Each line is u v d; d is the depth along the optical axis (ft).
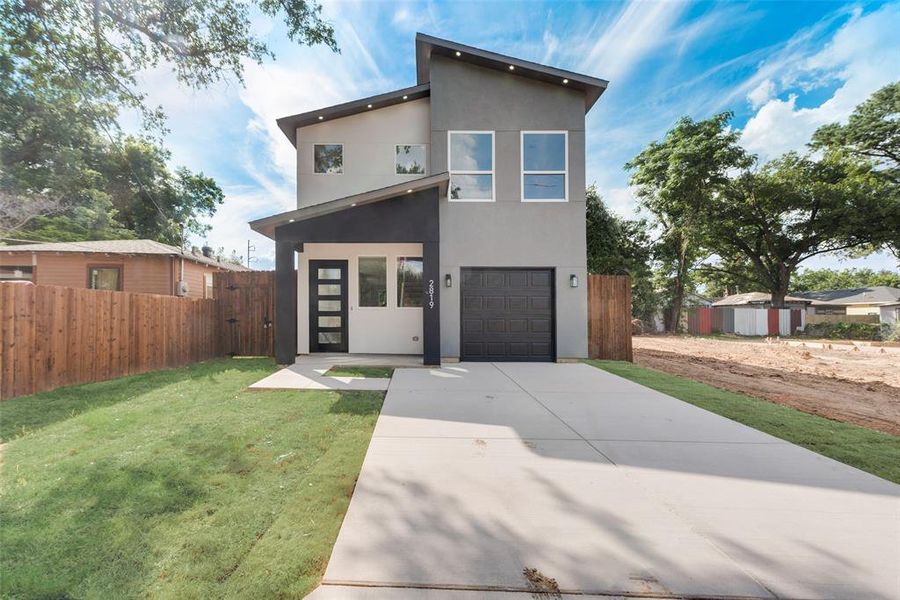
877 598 5.69
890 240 69.67
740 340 60.85
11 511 8.07
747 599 5.70
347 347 30.71
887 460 10.90
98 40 26.30
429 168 31.17
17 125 33.47
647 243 76.54
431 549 6.71
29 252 40.50
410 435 12.57
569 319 29.12
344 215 25.41
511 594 5.71
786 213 74.79
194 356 27.71
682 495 8.70
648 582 5.99
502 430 13.10
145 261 42.50
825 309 100.89
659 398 17.60
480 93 29.63
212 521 7.78
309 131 31.14
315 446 11.80
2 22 24.45
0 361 16.52
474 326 29.14
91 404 16.31
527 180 29.53
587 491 8.85
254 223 24.20
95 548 6.91
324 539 7.21
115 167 48.93
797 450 11.46
